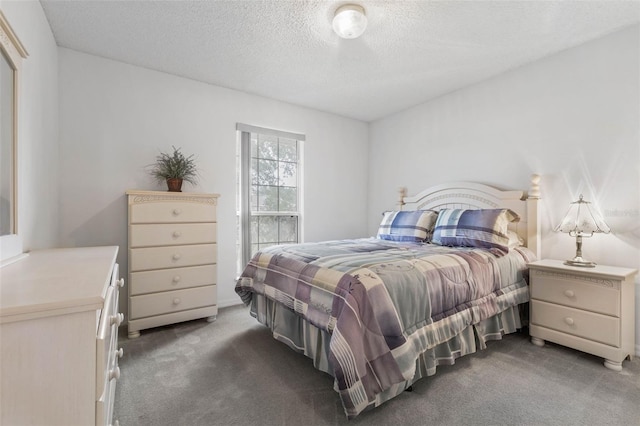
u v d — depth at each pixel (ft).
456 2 6.48
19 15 5.26
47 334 2.36
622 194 7.49
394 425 4.78
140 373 6.37
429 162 12.28
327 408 5.23
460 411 5.12
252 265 8.52
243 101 11.44
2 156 4.10
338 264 6.17
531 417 4.97
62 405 2.40
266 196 12.34
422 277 5.91
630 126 7.38
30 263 4.16
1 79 4.07
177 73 9.94
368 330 4.92
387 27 7.38
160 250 8.70
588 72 8.07
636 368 6.51
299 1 6.48
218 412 5.13
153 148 9.70
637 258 7.25
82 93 8.62
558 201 8.64
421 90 11.27
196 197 9.30
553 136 8.75
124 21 7.22
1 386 2.25
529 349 7.48
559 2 6.51
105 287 2.82
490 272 7.29
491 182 10.23
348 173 14.46
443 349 6.22
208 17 7.06
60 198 8.29
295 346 6.83
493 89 10.18
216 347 7.65
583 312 6.91
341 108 13.16
